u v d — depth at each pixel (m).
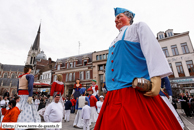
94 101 6.25
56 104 3.63
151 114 0.70
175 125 0.79
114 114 0.77
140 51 0.90
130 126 0.65
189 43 20.47
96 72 26.27
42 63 57.31
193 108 8.71
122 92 0.81
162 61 0.72
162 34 23.25
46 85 10.42
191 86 18.61
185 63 20.11
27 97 3.88
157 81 0.69
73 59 30.89
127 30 1.02
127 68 0.87
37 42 91.44
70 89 28.06
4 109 4.14
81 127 5.37
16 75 77.75
